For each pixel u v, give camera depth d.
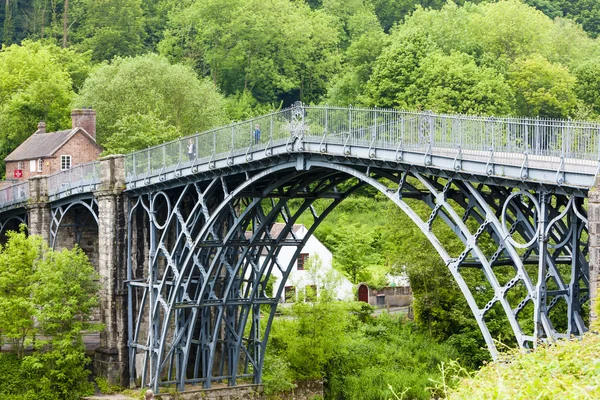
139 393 57.81
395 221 74.94
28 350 63.59
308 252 89.25
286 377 62.31
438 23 118.69
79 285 60.00
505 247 35.59
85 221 69.50
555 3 154.25
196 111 99.62
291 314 67.62
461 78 96.31
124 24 144.75
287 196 51.94
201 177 53.31
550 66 106.56
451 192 40.94
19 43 148.75
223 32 135.38
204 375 58.53
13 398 57.34
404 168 40.94
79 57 133.25
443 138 39.00
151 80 98.62
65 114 114.56
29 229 71.88
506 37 117.69
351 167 44.34
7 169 100.88
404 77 101.56
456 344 71.69
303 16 142.38
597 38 136.62
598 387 19.02
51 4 150.62
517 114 103.44
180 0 153.12
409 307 81.69
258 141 48.91
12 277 61.06
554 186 34.06
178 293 55.91
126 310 60.44
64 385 58.16
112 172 60.53
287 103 136.75
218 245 53.69
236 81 134.62
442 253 38.06
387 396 64.38
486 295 72.00
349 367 67.50
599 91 109.88
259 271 56.56
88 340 67.56
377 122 42.69
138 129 90.62
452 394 21.34
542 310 33.81
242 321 57.84
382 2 158.38
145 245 60.84
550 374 22.19
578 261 34.22
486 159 36.69
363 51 120.94
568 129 34.31
